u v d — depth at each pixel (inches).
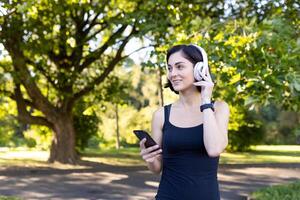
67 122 634.8
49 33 572.1
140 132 99.8
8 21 514.3
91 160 677.3
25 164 616.1
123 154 807.7
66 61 632.4
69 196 370.3
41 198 360.5
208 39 211.5
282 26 203.2
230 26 222.2
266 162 647.8
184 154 95.0
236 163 626.8
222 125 97.3
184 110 99.5
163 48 246.1
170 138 96.5
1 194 374.3
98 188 414.0
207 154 94.7
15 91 623.2
